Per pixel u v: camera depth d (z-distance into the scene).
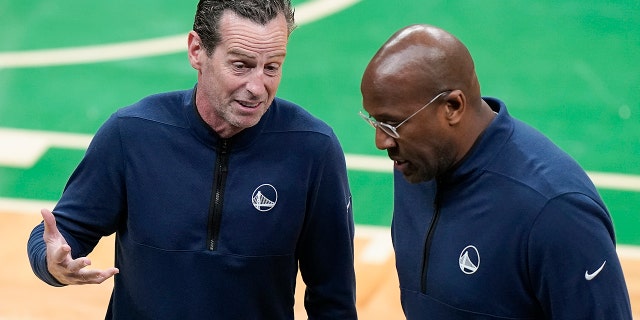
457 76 6.95
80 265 7.68
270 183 8.44
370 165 17.34
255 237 8.43
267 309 8.71
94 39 21.08
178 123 8.46
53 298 14.16
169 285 8.46
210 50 7.91
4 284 14.37
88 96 19.31
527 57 20.20
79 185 8.58
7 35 21.14
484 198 7.17
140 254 8.50
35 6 22.09
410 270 7.79
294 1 22.20
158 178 8.41
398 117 6.90
